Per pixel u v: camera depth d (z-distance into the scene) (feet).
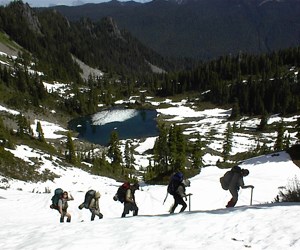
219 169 145.38
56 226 38.27
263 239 25.99
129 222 35.70
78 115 557.74
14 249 30.86
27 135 293.64
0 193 96.99
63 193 47.50
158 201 88.43
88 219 63.93
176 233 29.68
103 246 28.63
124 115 561.43
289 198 45.06
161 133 233.76
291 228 27.09
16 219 59.41
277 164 138.82
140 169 288.71
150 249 26.78
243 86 557.33
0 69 545.44
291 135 372.58
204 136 386.32
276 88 506.48
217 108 571.28
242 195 95.09
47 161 184.65
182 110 573.74
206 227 30.32
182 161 201.26
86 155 318.45
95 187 148.15
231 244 25.81
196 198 92.99
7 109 435.53
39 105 511.81
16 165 152.46
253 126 437.99
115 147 271.08
